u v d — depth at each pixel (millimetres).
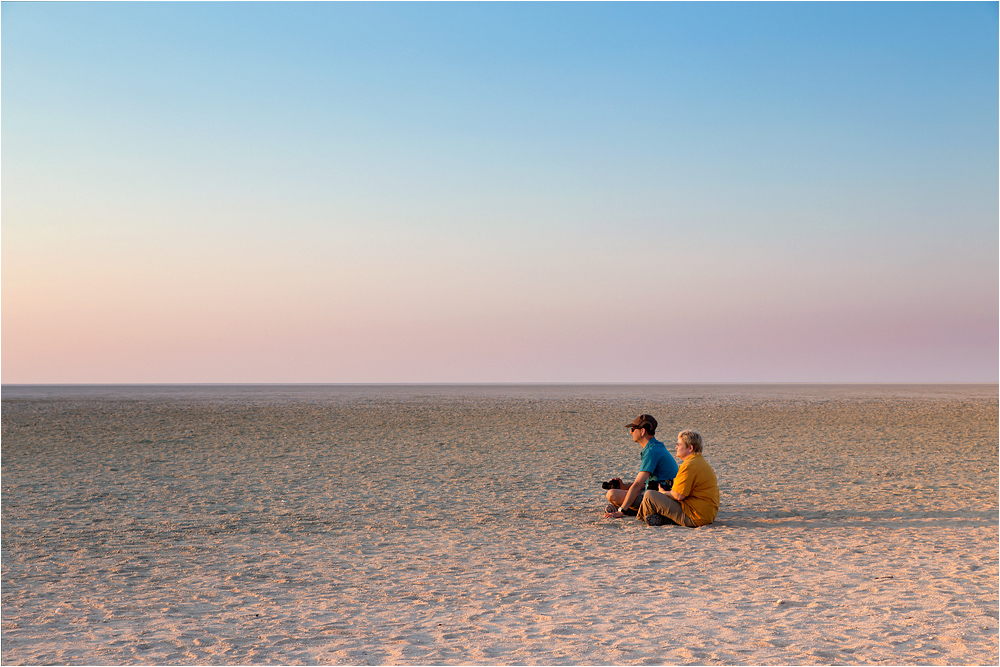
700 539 8578
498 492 12477
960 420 31125
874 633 5121
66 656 4898
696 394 81625
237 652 4941
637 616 5633
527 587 6570
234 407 44219
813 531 8961
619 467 15922
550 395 76812
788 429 26609
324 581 6852
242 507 11023
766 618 5520
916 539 8375
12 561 7680
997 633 5086
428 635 5258
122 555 7961
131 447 19703
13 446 19656
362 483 13516
